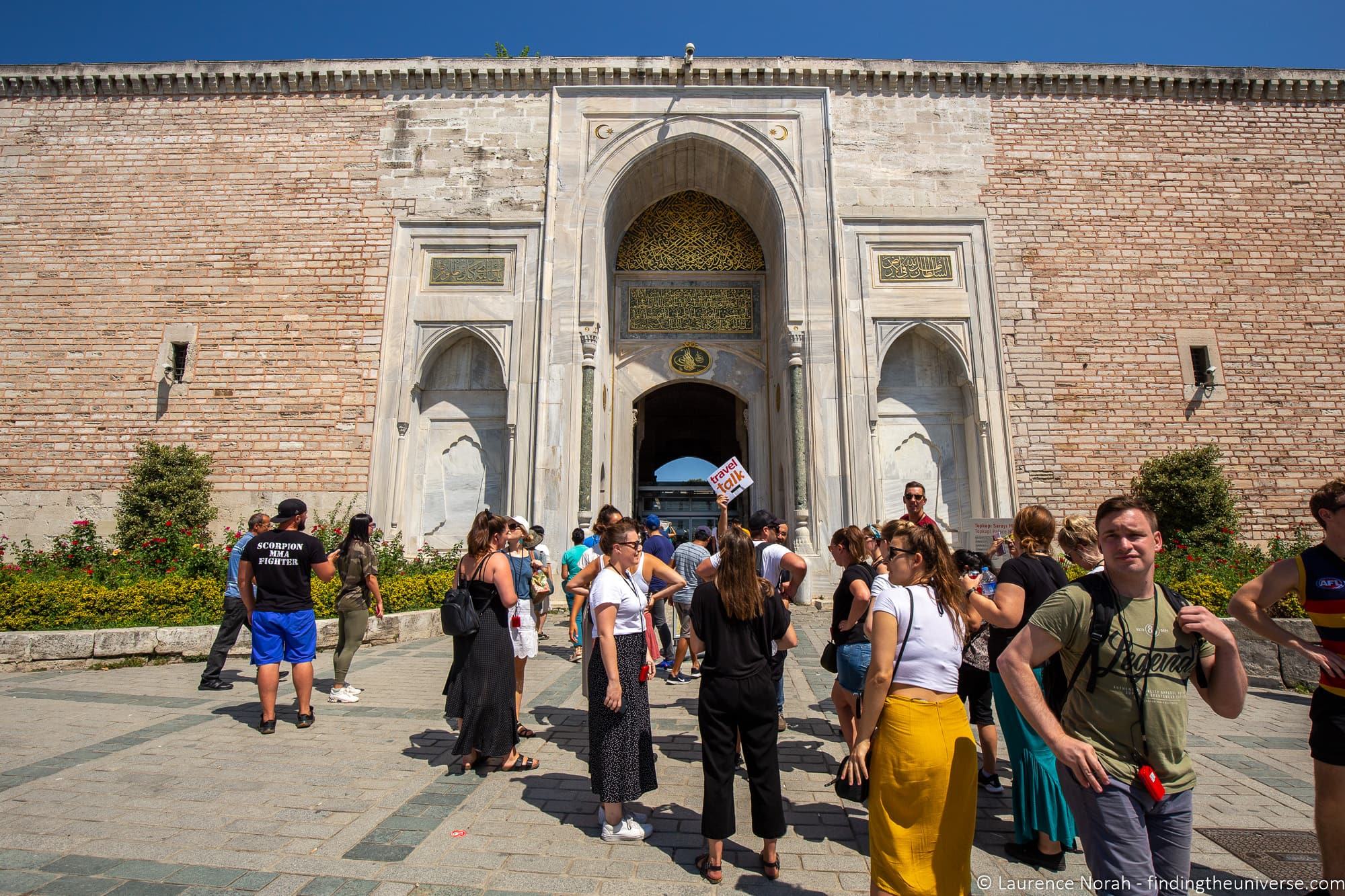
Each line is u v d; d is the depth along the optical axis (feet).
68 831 11.51
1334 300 47.19
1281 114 50.47
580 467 44.42
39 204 49.21
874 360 46.03
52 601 27.27
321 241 48.21
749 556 11.34
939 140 49.67
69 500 44.70
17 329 47.19
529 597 19.38
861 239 47.88
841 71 50.01
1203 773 15.47
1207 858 11.28
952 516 46.88
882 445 47.75
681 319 55.21
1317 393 45.80
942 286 47.37
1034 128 50.11
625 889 10.04
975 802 8.84
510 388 45.65
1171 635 7.79
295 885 9.86
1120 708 7.74
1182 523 41.98
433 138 49.73
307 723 17.95
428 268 47.96
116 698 20.88
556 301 46.78
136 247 48.32
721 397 74.13
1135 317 46.88
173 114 50.62
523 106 50.16
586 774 14.93
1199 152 49.70
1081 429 45.27
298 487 44.57
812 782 14.56
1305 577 10.16
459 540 46.55
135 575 36.99
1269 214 48.60
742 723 10.94
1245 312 47.03
